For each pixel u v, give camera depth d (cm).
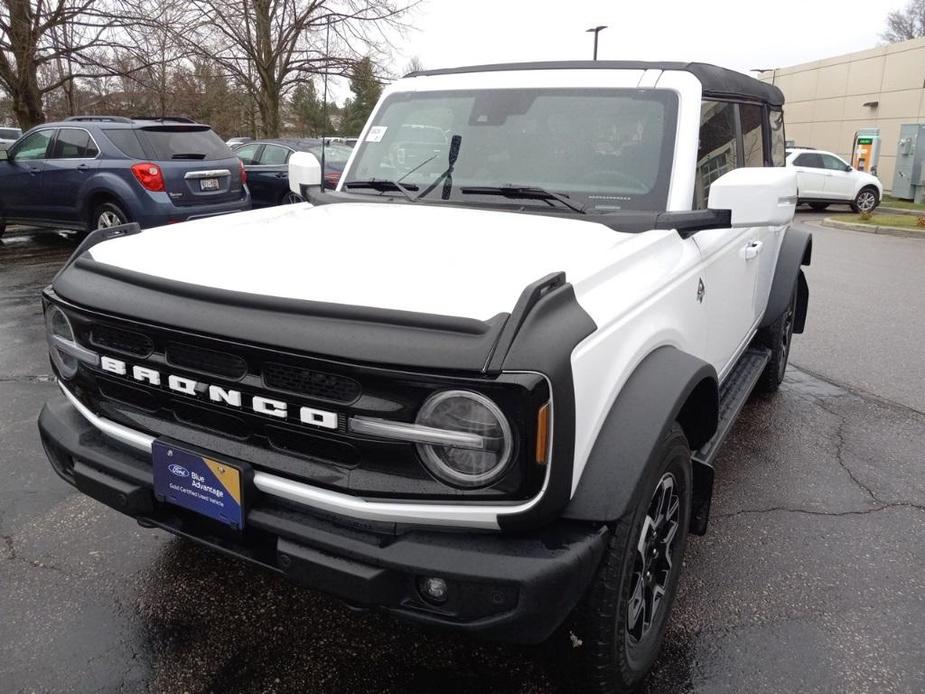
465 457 191
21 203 1038
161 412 236
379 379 191
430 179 347
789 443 462
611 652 225
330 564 203
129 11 1742
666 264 274
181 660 264
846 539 352
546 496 192
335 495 204
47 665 260
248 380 209
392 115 384
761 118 424
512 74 362
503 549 195
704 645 278
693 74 329
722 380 384
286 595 302
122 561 323
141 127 948
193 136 985
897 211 2014
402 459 196
